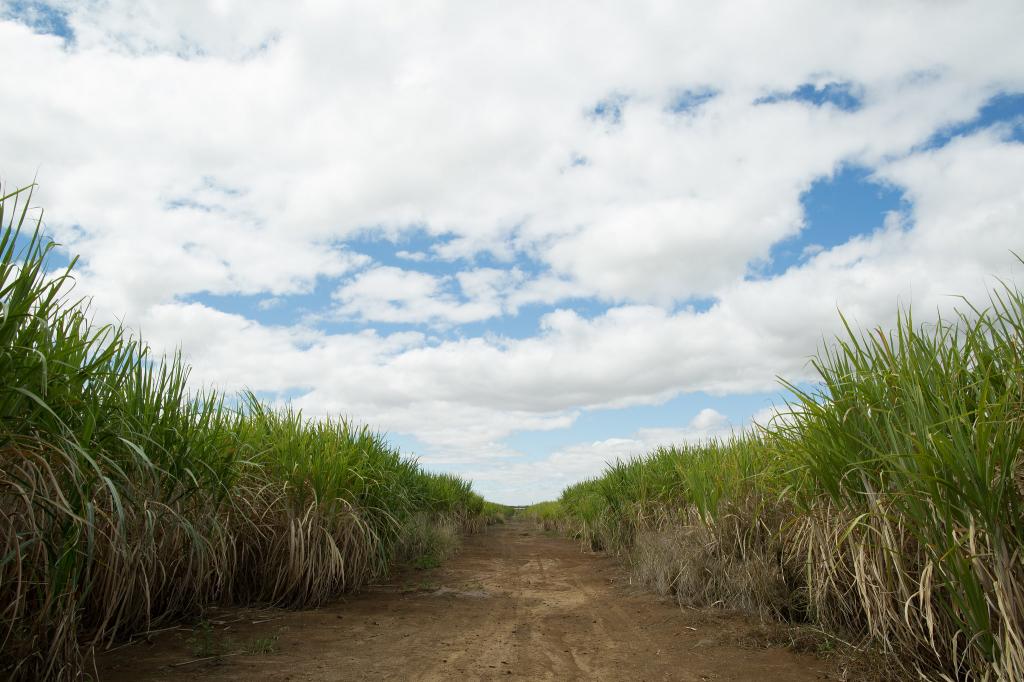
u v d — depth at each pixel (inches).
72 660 144.2
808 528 205.2
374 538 319.0
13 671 129.8
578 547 615.8
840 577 193.2
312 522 261.9
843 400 177.0
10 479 132.8
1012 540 127.3
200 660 176.7
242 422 277.3
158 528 197.5
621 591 329.7
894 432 153.6
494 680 170.9
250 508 252.8
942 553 135.2
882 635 162.9
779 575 230.7
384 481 349.4
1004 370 147.0
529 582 369.4
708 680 167.8
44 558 140.3
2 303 125.8
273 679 164.1
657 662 188.4
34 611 137.5
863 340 176.9
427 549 458.3
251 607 248.8
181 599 216.7
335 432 333.1
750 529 255.4
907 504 147.0
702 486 285.1
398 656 193.9
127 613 185.9
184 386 208.4
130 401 189.6
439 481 682.2
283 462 274.2
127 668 165.8
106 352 153.1
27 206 128.5
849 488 174.7
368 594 304.3
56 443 138.2
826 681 159.5
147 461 153.4
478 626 243.9
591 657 196.5
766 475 240.2
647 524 416.8
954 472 127.3
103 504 169.2
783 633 202.5
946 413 141.2
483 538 764.0
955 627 146.3
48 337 138.6
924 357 155.3
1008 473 125.6
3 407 126.2
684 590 285.9
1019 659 118.6
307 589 256.7
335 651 196.2
